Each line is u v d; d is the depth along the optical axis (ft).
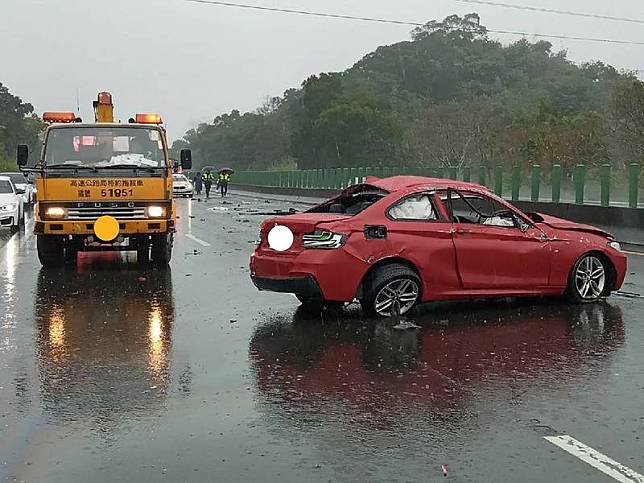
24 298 36.09
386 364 23.62
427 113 229.25
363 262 29.40
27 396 20.59
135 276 43.34
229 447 16.94
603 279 33.68
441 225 30.66
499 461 16.07
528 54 341.62
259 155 398.01
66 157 45.85
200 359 24.40
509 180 97.96
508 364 23.49
